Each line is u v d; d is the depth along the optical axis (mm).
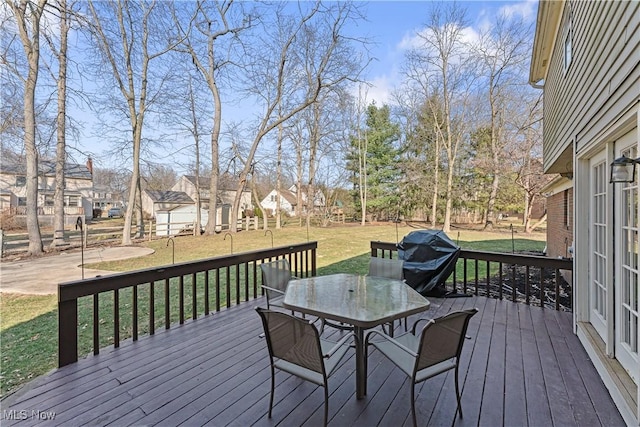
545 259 4152
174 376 2461
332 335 3285
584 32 3248
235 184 28422
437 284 4652
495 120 17609
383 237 14688
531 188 16000
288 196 34531
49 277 6855
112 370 2545
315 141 20594
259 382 2385
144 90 13953
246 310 4086
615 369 2324
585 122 3107
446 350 1935
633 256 2303
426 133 19984
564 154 4809
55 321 4352
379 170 23109
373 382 2393
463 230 17750
